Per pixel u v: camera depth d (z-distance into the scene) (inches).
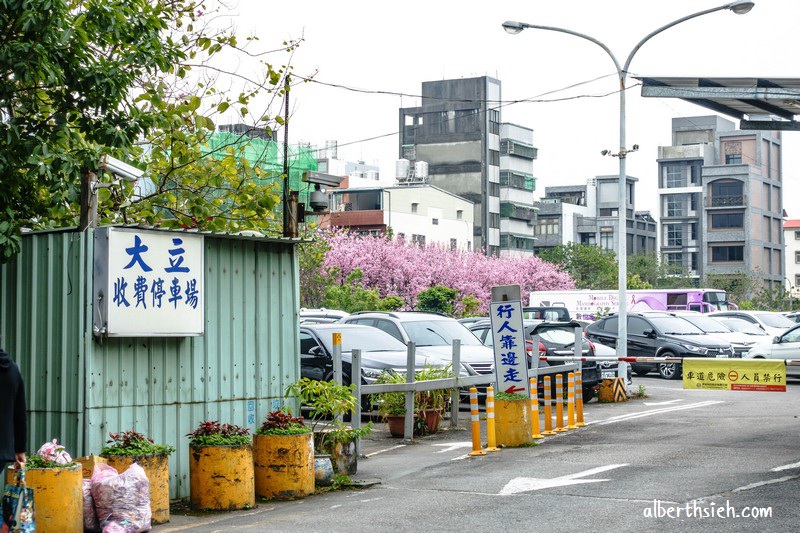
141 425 429.7
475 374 735.7
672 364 1201.4
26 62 465.4
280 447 445.1
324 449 500.7
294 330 503.5
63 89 512.4
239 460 422.6
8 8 466.6
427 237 3681.1
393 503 425.1
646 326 1244.5
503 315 619.5
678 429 661.3
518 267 3265.3
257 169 641.6
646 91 662.5
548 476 482.6
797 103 652.7
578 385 711.7
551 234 5162.4
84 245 413.4
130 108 528.4
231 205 644.1
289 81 642.2
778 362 672.4
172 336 440.1
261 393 484.7
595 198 5526.6
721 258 4682.6
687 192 5260.8
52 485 360.5
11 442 310.8
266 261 492.1
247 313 480.7
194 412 452.1
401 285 2721.5
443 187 4306.1
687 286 4347.9
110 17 503.5
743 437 611.8
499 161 4379.9
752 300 4079.7
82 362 409.7
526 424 602.5
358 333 766.5
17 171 495.2
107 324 409.1
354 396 552.4
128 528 371.9
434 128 4355.3
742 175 4635.8
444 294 2416.3
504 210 4377.5
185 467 447.8
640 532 352.5
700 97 650.2
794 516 373.4
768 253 4854.8
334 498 447.2
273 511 418.0
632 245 5315.0
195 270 446.9
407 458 570.3
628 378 952.9
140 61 518.0
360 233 3417.8
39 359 422.0
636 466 506.3
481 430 694.5
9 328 431.5
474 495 438.6
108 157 466.9
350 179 3976.4
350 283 2432.3
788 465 495.8
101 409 414.0
